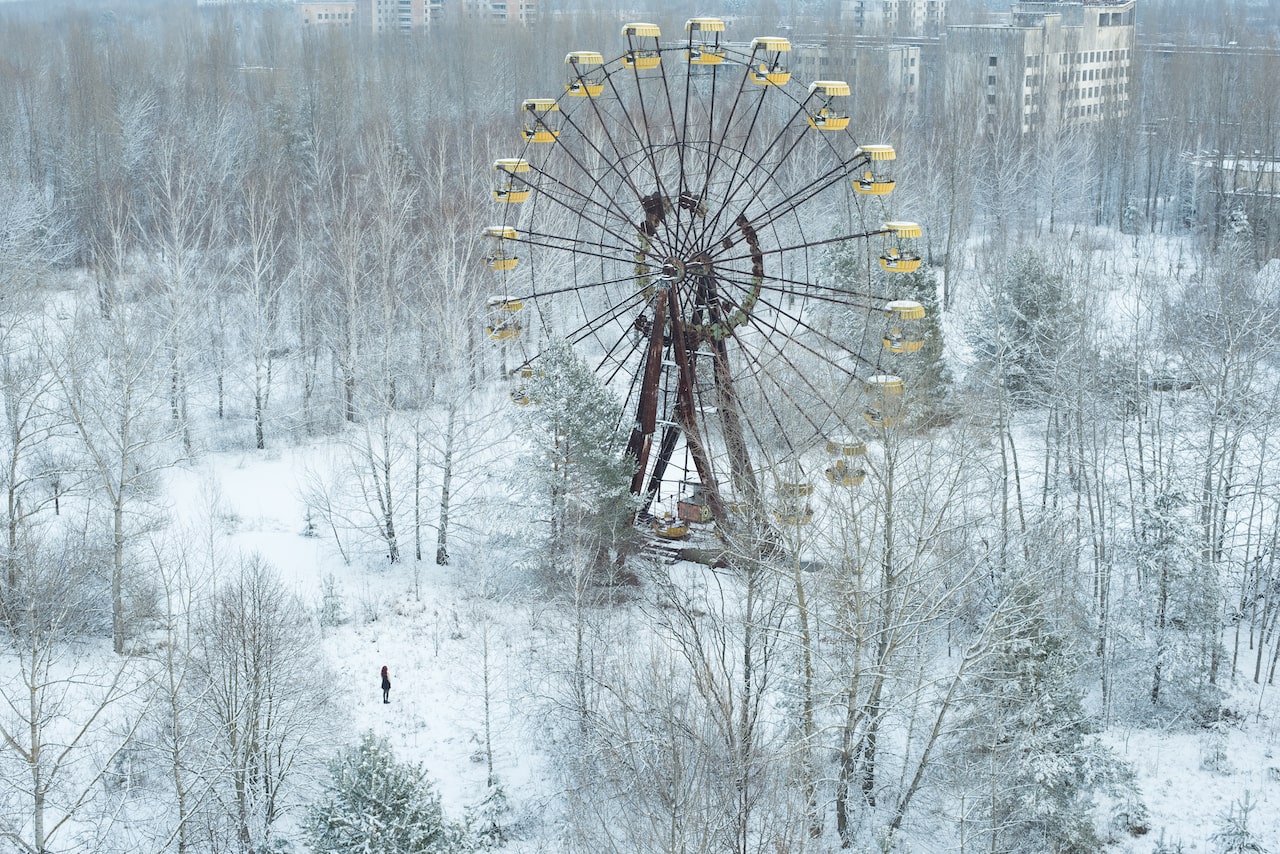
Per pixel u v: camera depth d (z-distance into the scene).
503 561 60.06
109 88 125.38
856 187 57.06
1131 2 163.00
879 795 47.81
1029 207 120.31
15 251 89.19
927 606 50.47
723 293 60.22
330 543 64.12
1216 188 111.94
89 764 45.69
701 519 60.12
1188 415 67.44
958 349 86.19
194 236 91.00
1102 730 50.91
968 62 144.88
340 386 79.75
